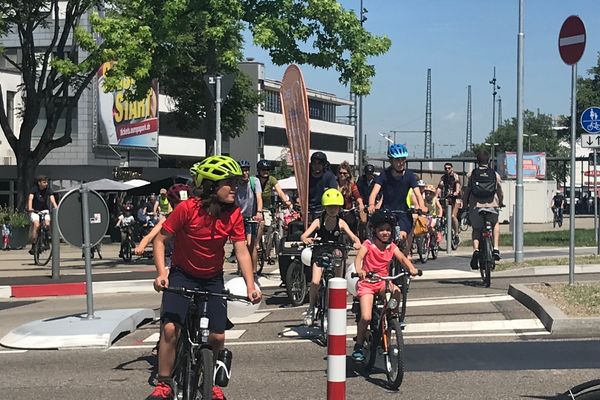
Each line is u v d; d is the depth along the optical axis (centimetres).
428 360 852
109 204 3450
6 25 3169
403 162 1056
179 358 606
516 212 1700
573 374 781
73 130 4547
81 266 1991
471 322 1054
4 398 732
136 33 2006
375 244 795
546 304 1071
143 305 1343
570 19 1240
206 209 597
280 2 2086
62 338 970
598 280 1382
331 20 2123
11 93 4516
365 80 2202
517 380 762
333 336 525
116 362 883
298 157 1243
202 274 612
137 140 4875
